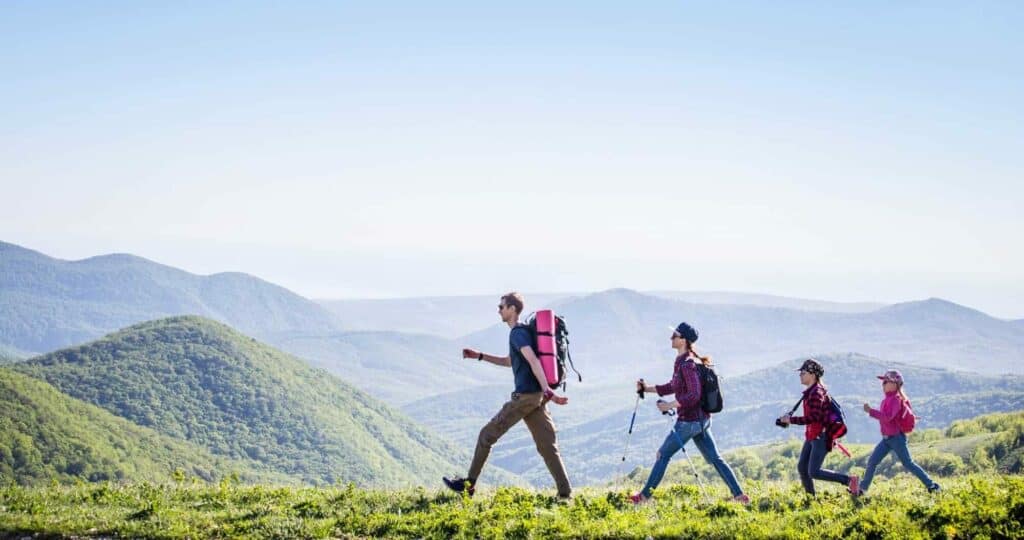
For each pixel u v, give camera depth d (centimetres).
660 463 1356
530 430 1393
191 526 1266
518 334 1334
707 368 1345
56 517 1320
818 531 1157
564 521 1232
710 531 1173
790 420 1377
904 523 1162
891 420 1383
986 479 1491
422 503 1391
